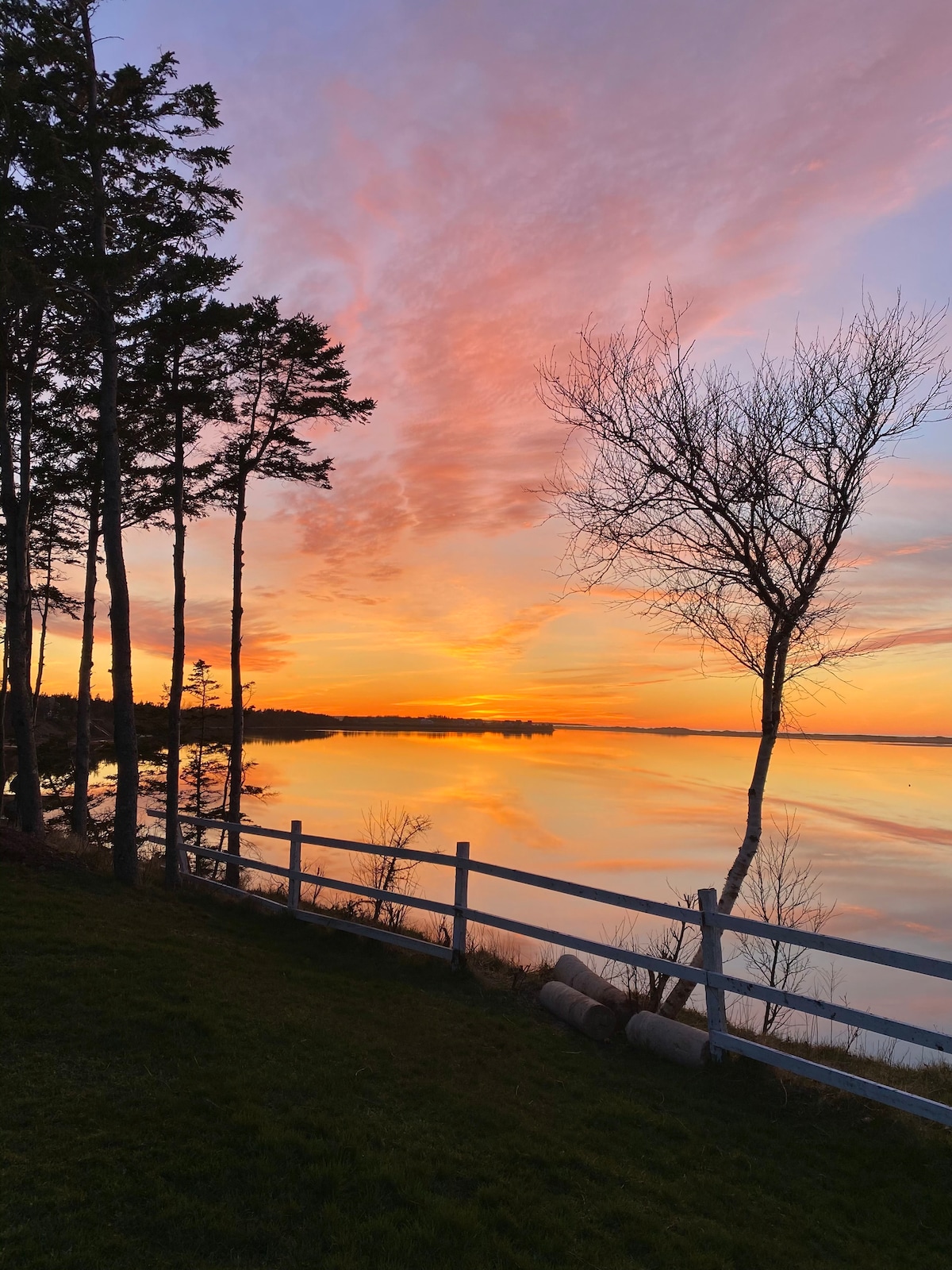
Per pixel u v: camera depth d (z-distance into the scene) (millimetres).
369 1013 7422
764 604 9055
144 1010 6316
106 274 12039
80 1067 5254
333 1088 5484
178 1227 3752
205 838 27250
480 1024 7531
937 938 23125
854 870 32781
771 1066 6773
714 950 6879
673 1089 6477
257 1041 6125
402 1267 3684
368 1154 4590
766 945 16781
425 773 75562
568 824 43469
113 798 34594
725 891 8656
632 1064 7004
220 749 27172
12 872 10742
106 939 8133
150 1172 4137
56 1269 3326
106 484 12398
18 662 13711
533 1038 7355
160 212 13547
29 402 15336
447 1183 4512
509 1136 5203
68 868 11828
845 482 8578
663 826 43375
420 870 30703
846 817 50906
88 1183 3975
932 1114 5312
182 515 14633
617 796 59844
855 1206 4887
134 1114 4691
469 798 54156
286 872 11297
